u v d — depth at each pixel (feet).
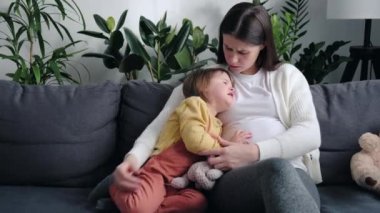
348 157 4.62
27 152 4.48
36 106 4.59
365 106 4.72
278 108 4.18
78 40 6.58
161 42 5.97
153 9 6.81
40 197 4.24
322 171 4.61
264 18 4.09
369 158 4.41
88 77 6.92
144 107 4.78
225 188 3.59
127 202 3.58
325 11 7.23
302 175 3.79
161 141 4.07
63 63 6.32
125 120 4.81
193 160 3.97
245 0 6.94
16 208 3.93
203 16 6.94
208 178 3.74
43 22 6.61
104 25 6.20
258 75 4.36
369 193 4.32
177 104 4.42
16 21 6.17
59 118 4.56
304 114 4.08
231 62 4.12
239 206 3.42
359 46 6.73
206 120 3.94
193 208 3.75
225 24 4.04
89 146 4.61
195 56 6.41
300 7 6.98
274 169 2.97
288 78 4.25
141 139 4.15
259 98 4.25
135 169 3.80
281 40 6.27
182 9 6.88
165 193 3.87
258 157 3.72
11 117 4.52
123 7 6.74
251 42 3.96
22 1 6.33
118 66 6.25
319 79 6.52
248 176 3.29
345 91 4.84
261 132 4.06
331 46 6.56
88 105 4.66
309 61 6.47
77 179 4.62
